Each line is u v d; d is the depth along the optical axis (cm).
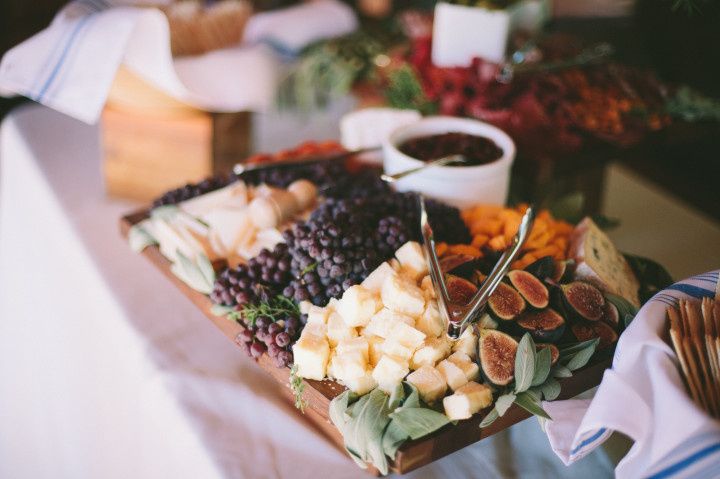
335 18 130
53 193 103
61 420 100
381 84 117
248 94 100
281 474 67
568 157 98
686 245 101
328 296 71
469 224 82
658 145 103
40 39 92
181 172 101
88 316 91
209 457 68
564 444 64
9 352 113
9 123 122
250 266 74
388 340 65
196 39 101
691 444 55
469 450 70
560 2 149
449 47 110
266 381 76
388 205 79
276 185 88
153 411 75
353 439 62
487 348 66
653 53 140
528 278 72
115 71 89
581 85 106
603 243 79
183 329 82
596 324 71
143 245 84
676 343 59
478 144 88
